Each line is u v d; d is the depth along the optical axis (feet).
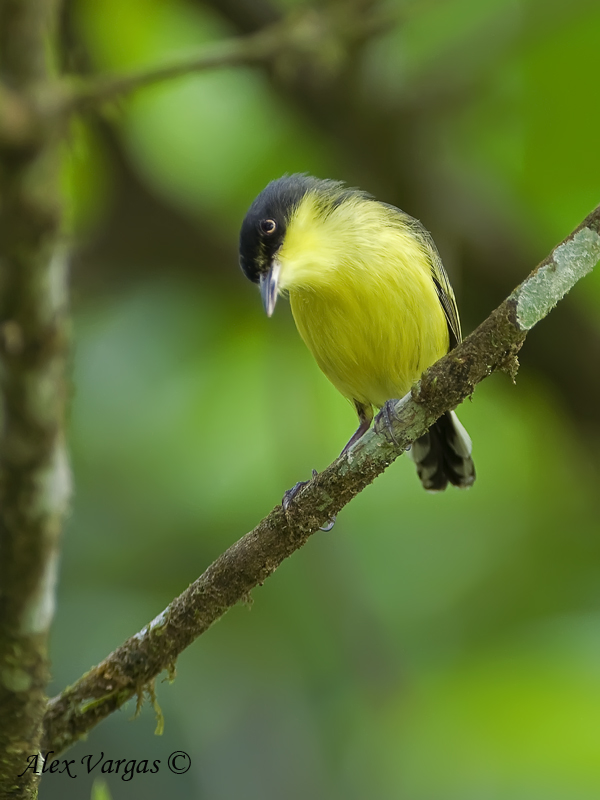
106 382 43.27
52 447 15.58
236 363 44.42
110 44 38.78
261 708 39.81
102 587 41.55
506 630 37.81
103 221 42.22
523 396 43.62
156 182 42.22
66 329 14.87
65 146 18.31
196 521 43.04
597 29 34.81
